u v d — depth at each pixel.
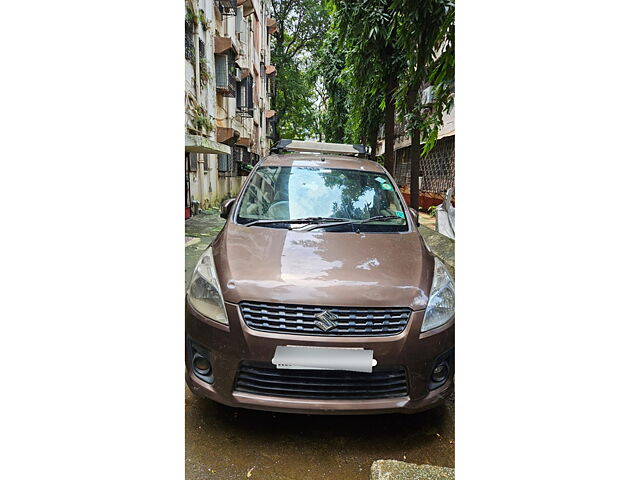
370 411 1.79
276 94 21.61
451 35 3.79
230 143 12.04
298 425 2.05
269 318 1.79
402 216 2.67
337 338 1.76
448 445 1.96
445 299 1.97
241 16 12.32
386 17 5.61
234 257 2.04
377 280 1.92
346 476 1.76
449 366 1.94
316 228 2.38
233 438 1.94
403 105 5.86
